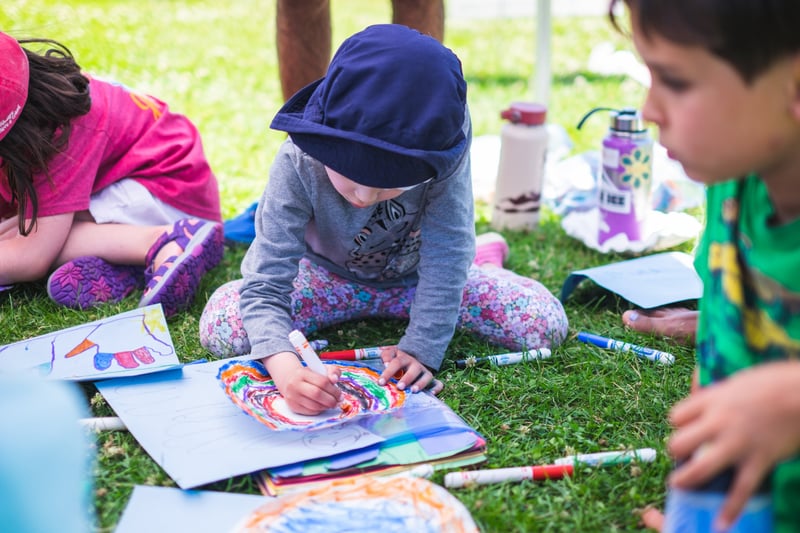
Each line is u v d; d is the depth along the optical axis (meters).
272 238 1.75
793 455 1.04
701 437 0.96
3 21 4.73
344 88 1.47
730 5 0.96
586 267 2.37
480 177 2.87
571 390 1.73
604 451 1.54
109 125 2.21
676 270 2.20
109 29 4.80
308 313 1.96
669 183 2.66
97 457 1.50
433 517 1.31
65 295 2.04
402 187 1.47
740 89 1.00
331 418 1.57
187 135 2.41
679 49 1.01
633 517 1.37
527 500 1.42
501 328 1.92
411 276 2.02
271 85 3.96
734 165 1.05
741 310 1.14
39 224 2.08
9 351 1.78
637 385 1.74
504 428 1.61
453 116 1.47
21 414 1.09
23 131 1.98
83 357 1.76
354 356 1.84
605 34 5.08
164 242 2.10
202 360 1.82
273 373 1.65
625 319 2.01
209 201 2.39
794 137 1.03
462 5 5.41
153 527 1.31
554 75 4.26
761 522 1.06
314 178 1.73
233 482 1.45
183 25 5.05
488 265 2.20
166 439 1.52
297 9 2.42
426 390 1.73
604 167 2.39
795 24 0.96
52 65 2.08
